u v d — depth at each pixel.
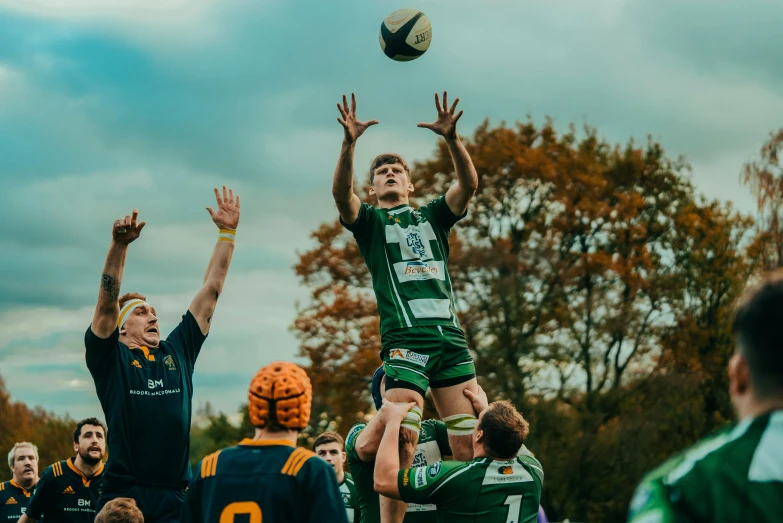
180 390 11.07
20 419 61.47
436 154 50.56
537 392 47.44
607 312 47.75
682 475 4.13
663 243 51.81
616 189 51.44
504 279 46.34
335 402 46.62
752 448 4.03
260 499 7.04
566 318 47.56
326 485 7.10
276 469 7.14
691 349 49.59
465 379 10.01
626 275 48.19
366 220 10.16
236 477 7.15
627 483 45.88
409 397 9.48
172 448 10.83
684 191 52.62
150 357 11.04
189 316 11.63
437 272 10.05
